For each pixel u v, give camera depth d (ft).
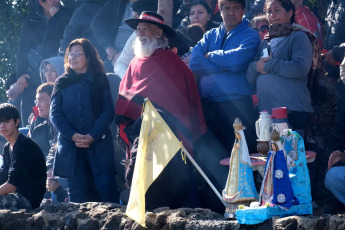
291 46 90.07
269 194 67.92
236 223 69.05
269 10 91.91
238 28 95.86
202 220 72.18
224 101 94.89
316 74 94.12
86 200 93.50
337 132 88.48
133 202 72.79
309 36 91.15
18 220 84.38
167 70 93.81
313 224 64.54
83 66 95.66
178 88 93.35
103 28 123.24
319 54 93.66
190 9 114.62
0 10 160.15
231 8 95.30
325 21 112.37
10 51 159.94
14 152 89.30
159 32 95.81
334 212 83.87
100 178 92.27
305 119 90.63
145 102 77.30
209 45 98.12
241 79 94.58
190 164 90.58
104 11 123.75
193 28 107.55
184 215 74.64
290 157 68.59
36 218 83.15
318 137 95.71
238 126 72.69
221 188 93.04
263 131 80.02
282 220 65.77
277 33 91.20
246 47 93.86
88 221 79.51
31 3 151.12
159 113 82.33
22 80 140.77
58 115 93.40
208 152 95.04
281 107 83.30
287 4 90.99
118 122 94.22
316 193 91.45
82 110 93.40
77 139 91.45
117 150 103.30
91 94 93.97
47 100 117.19
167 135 76.28
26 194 89.10
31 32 143.95
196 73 96.99
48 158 110.73
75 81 94.68
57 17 141.49
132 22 96.99
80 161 93.20
